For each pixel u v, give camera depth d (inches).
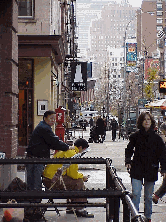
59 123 762.8
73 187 292.2
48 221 280.7
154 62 3120.1
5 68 346.3
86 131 2116.1
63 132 759.7
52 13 799.1
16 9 369.4
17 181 280.7
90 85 2202.3
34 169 287.1
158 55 3324.3
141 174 267.1
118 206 163.5
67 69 1753.2
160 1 5703.7
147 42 5629.9
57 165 288.2
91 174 515.5
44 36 701.3
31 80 744.3
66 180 292.7
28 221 258.8
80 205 224.8
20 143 737.0
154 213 320.8
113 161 651.5
